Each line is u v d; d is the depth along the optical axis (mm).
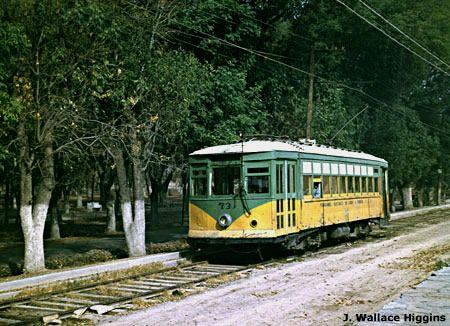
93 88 16188
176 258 17609
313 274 14203
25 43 13852
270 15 28250
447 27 38031
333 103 30469
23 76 14875
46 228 32156
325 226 19469
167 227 32688
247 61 23969
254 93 23203
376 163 24812
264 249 17375
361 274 14047
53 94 15656
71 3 15156
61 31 15164
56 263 16734
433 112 48812
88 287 12641
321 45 31672
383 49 36562
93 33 15461
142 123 18422
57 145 16984
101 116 18297
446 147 51562
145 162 19875
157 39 20109
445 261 15461
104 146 17719
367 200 23266
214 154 16656
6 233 32562
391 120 39219
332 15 32656
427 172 49062
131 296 11258
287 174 16688
